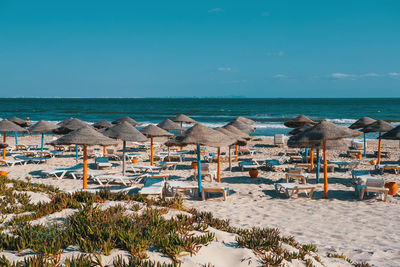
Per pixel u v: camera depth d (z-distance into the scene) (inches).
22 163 574.6
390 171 498.9
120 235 144.6
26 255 136.7
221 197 350.6
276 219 271.4
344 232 239.0
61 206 228.5
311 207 313.0
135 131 448.5
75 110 2940.5
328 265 168.7
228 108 3385.8
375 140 946.7
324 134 339.6
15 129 599.5
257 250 158.9
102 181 434.6
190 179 449.7
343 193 370.3
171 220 178.5
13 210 233.6
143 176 419.2
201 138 327.3
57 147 740.0
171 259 136.6
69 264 120.6
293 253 161.2
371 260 186.1
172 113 2586.1
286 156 660.7
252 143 877.8
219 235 179.0
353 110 2856.8
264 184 418.9
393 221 266.7
